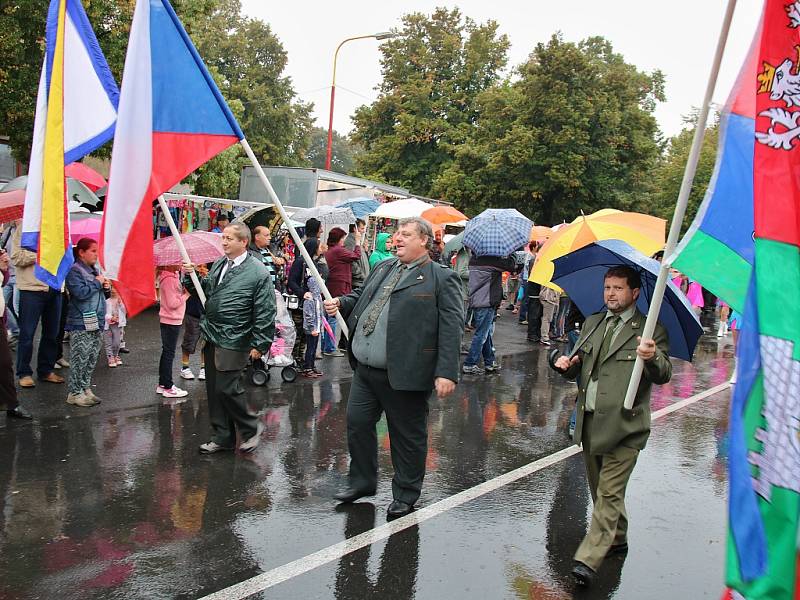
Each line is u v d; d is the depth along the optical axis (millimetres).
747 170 3367
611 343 4402
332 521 4949
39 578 4020
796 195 2617
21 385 8023
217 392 6105
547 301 13703
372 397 5145
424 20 39875
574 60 30188
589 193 31641
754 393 2533
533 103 30453
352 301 5414
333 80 26531
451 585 4145
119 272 5438
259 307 6008
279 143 44938
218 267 6160
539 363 11906
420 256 4945
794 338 2518
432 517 5117
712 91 3385
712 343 16375
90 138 6148
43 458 5906
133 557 4305
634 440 4332
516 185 31359
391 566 4332
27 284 7945
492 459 6590
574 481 6070
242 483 5578
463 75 38562
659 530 5137
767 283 2592
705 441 7625
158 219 15453
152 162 5480
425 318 4828
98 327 7492
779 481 2455
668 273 3836
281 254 14508
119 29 15469
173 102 5508
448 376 4738
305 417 7555
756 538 2465
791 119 2641
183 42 5520
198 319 8789
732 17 3266
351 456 5285
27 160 16859
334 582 4109
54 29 5988
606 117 30578
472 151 32156
